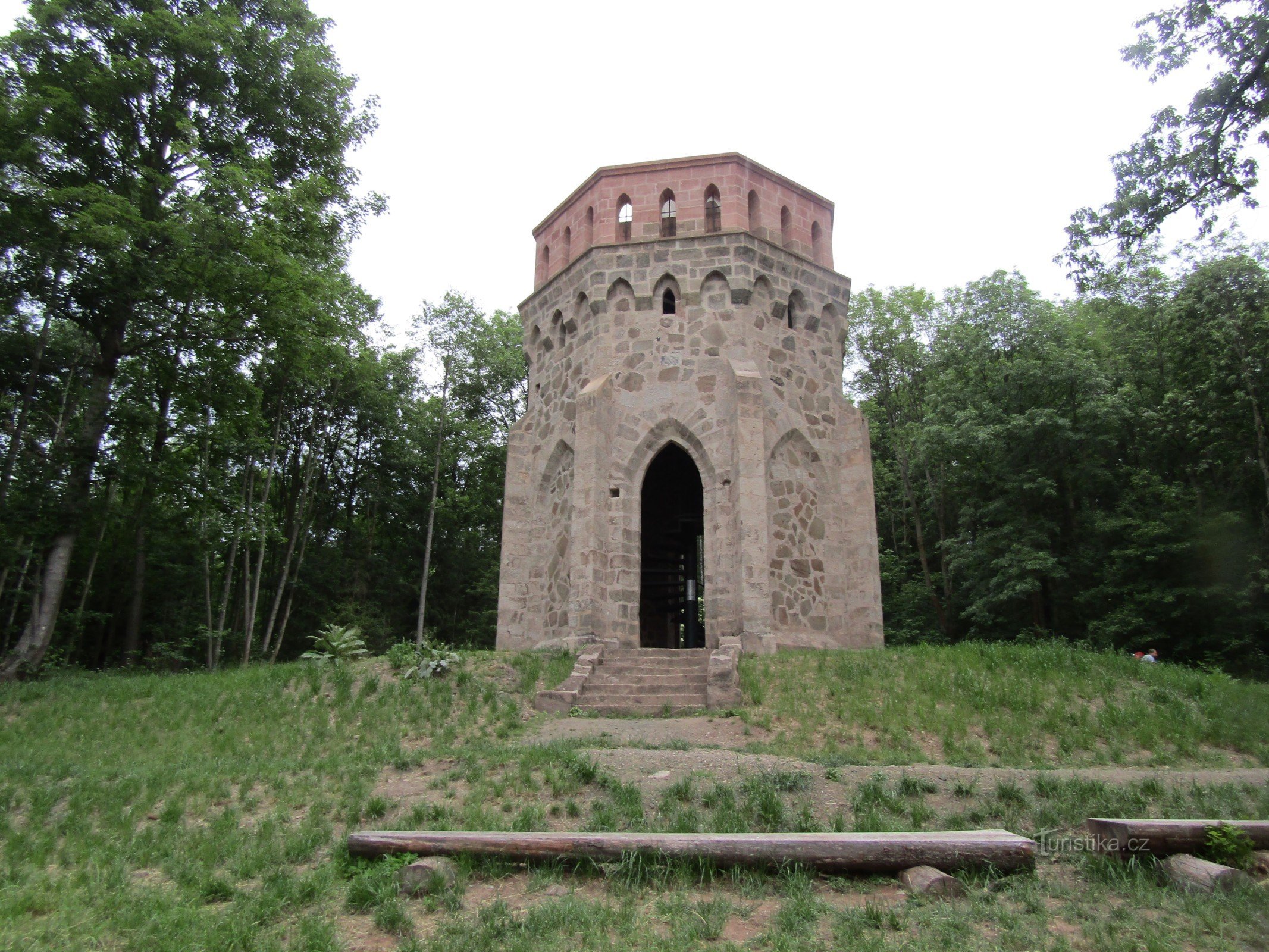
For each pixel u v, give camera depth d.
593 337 19.61
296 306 20.62
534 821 7.42
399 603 38.06
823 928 5.27
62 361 23.78
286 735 11.55
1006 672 13.16
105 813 8.01
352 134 23.09
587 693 13.84
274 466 29.92
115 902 5.82
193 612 32.34
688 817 7.27
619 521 18.03
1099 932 5.15
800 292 20.31
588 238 20.83
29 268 18.94
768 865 6.10
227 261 18.69
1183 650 25.50
